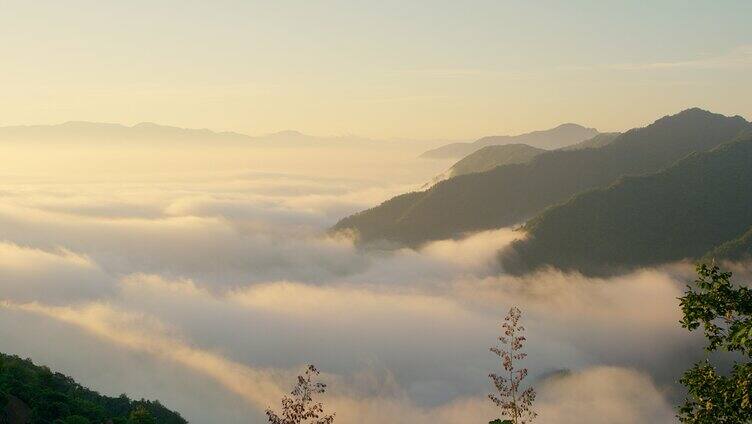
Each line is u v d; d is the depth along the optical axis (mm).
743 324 14438
